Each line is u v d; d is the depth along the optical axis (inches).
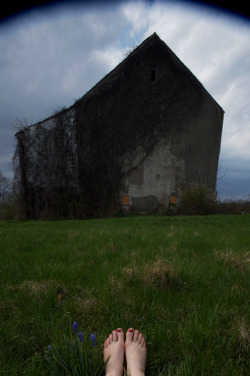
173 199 637.9
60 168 545.3
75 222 403.9
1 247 188.9
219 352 62.9
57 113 540.7
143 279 110.0
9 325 77.4
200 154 679.7
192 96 665.0
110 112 583.8
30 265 140.9
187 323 76.4
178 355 64.4
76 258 155.8
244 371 58.7
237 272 122.2
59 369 57.0
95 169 569.0
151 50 622.5
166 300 93.4
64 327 75.7
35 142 540.7
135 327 79.0
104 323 81.4
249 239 211.6
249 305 86.6
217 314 78.8
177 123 647.8
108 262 144.2
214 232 260.4
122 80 595.2
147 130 617.6
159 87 628.7
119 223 379.9
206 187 613.0
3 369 59.8
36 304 89.5
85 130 560.1
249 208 586.6
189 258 147.9
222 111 714.2
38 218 535.8
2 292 101.0
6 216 633.6
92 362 58.4
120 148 594.6
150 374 62.3
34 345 69.7
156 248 173.5
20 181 536.4
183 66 649.6
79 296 100.7
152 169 621.9
